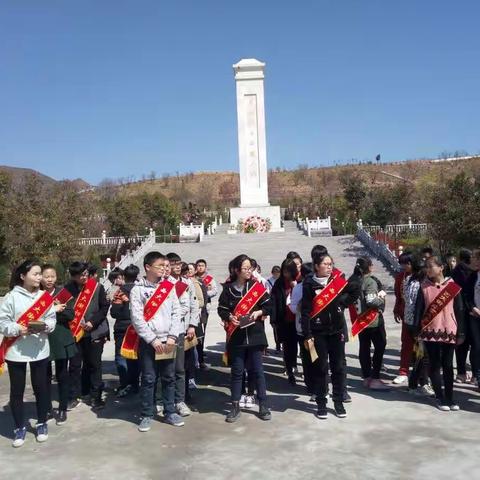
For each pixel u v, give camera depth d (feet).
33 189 79.97
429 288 24.12
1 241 75.87
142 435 21.59
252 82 139.44
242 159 139.95
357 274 27.32
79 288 25.84
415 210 128.36
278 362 34.88
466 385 27.84
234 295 23.70
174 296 23.09
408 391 26.73
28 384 31.53
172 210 179.42
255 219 135.13
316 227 134.21
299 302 25.31
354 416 23.08
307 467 17.95
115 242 134.00
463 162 334.03
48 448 20.58
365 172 349.82
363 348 28.07
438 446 19.40
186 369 25.95
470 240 61.98
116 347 28.07
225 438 20.97
